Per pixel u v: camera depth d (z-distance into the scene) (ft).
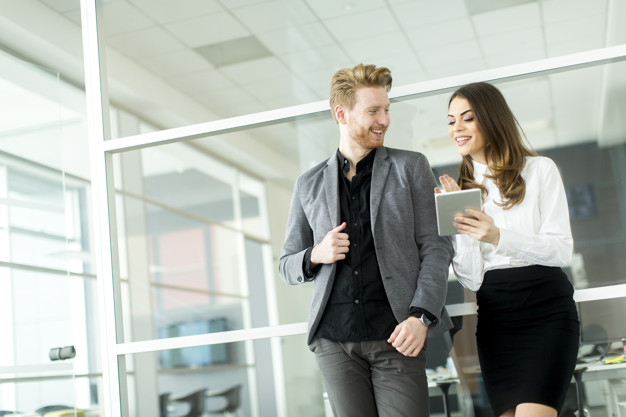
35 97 13.08
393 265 6.43
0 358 11.35
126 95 11.80
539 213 6.90
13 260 11.99
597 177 7.95
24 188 12.48
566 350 6.29
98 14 9.71
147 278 30.22
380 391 6.39
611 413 6.98
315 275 6.73
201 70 10.93
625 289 7.24
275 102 10.43
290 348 10.50
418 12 8.94
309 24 9.64
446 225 6.22
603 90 8.02
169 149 29.01
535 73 8.02
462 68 8.66
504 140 6.99
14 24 15.05
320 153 8.77
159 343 8.37
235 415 20.61
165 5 10.12
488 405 7.27
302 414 10.25
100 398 22.12
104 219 8.90
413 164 6.84
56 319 12.46
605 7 8.20
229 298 32.42
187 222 32.01
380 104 6.68
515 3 8.56
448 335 7.45
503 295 6.66
